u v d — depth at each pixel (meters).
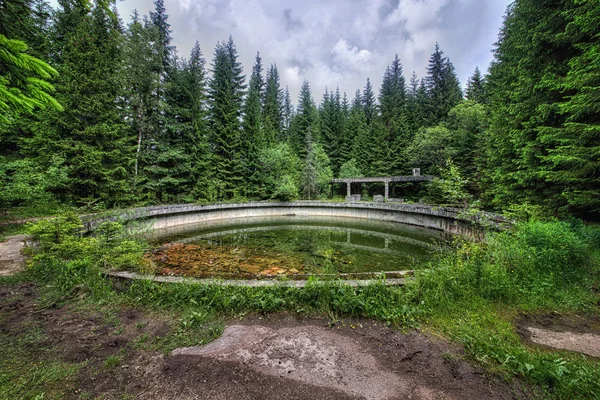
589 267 3.76
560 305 3.02
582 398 1.64
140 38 13.88
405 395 1.67
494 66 14.48
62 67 10.23
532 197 7.28
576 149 4.90
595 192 5.04
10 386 1.64
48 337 2.27
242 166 20.78
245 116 22.91
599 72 4.37
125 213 8.96
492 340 2.29
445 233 12.10
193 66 17.88
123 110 13.47
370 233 12.57
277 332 2.47
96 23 11.88
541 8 6.68
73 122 10.27
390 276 3.76
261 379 1.80
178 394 1.64
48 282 3.55
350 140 31.59
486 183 11.83
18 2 2.17
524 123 7.29
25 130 10.11
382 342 2.32
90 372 1.82
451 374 1.89
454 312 2.83
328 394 1.67
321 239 10.99
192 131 17.62
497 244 4.21
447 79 31.02
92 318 2.67
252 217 18.98
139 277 3.53
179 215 14.77
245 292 3.09
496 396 1.67
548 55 6.69
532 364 1.93
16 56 1.55
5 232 6.75
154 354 2.07
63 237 4.59
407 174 26.33
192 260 7.16
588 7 4.72
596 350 2.19
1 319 2.57
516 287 3.26
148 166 15.17
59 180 9.05
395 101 32.97
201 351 2.13
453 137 19.88
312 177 24.36
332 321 2.68
